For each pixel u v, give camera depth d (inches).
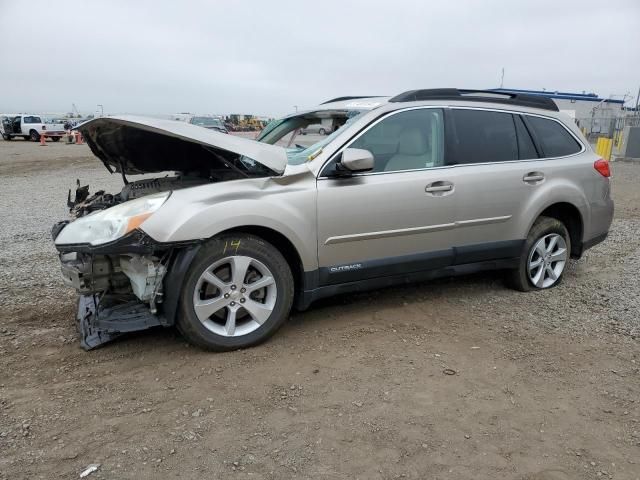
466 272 182.2
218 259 139.6
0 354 143.1
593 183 206.4
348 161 147.3
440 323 168.6
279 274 148.0
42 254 250.4
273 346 149.6
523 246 190.9
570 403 124.3
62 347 148.1
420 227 167.5
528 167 188.2
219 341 142.6
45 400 120.6
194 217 134.3
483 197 177.6
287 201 146.8
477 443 108.7
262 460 102.1
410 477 98.5
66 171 695.7
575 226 208.4
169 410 117.8
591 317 175.6
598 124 1283.2
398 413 118.3
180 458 102.1
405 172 165.5
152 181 175.9
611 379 135.4
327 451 105.2
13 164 797.2
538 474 100.3
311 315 173.2
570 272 227.9
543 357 146.4
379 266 163.6
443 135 174.9
